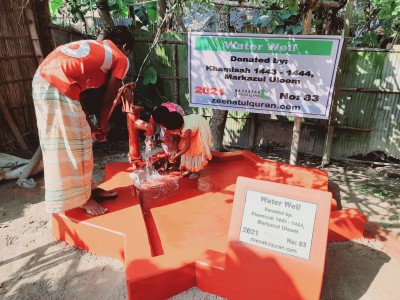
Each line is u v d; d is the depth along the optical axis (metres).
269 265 1.94
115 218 2.65
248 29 5.48
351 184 4.01
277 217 1.92
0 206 3.38
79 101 2.46
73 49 2.33
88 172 2.62
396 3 3.63
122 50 2.67
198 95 3.99
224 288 2.14
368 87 4.30
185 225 2.80
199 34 3.68
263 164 3.82
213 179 3.64
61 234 2.80
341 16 4.95
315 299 1.89
